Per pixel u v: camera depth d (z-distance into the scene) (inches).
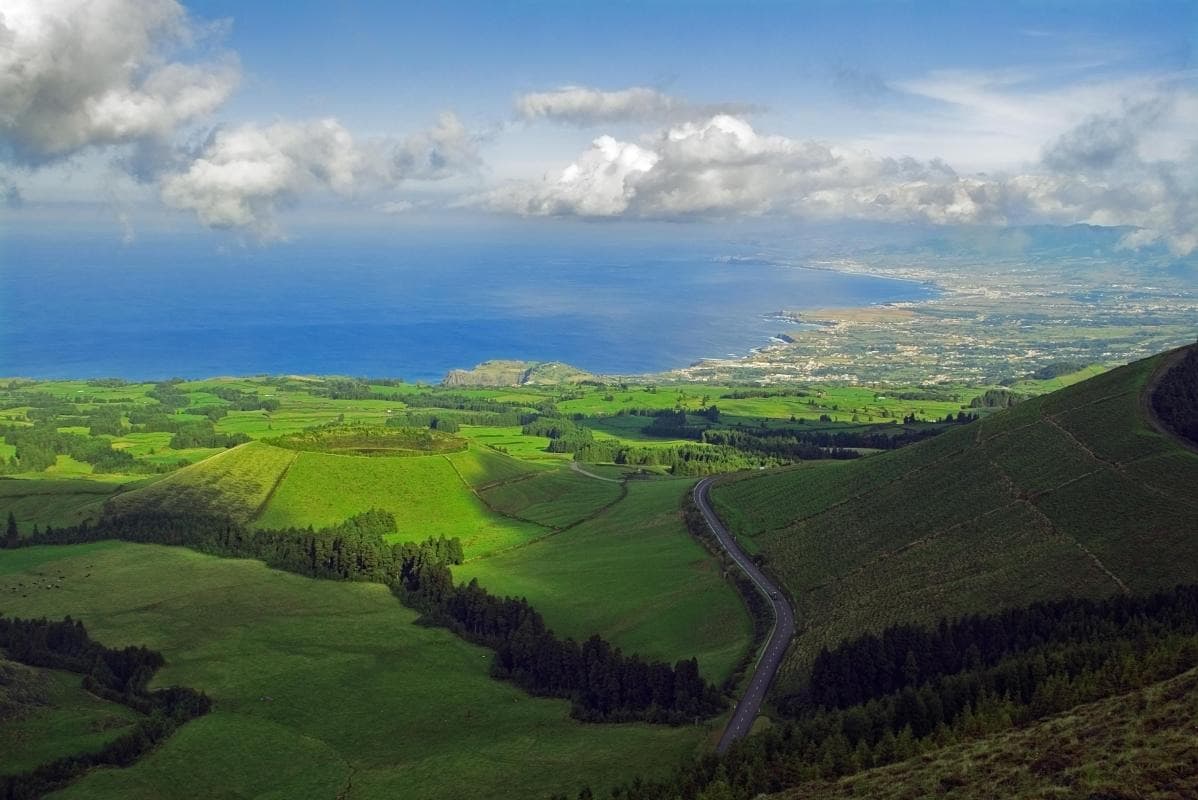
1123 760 3503.9
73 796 5644.7
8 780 5659.5
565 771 5994.1
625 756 6131.9
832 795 4202.8
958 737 4734.3
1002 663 5659.5
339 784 6008.9
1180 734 3572.8
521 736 6668.3
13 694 6624.0
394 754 6466.5
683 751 6063.0
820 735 5290.4
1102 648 5378.9
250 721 6781.5
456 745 6569.9
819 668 6663.4
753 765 5002.5
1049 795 3393.2
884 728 5157.5
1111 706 4178.2
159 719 6594.5
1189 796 3110.2
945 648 6530.5
